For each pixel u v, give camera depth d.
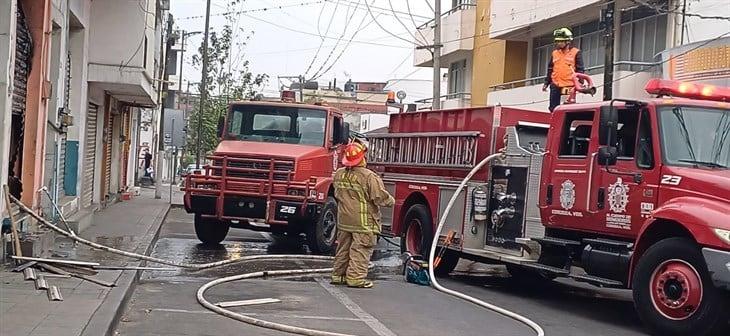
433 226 13.18
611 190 9.86
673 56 19.16
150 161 47.38
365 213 11.43
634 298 9.19
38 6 11.88
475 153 12.35
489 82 31.91
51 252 11.79
